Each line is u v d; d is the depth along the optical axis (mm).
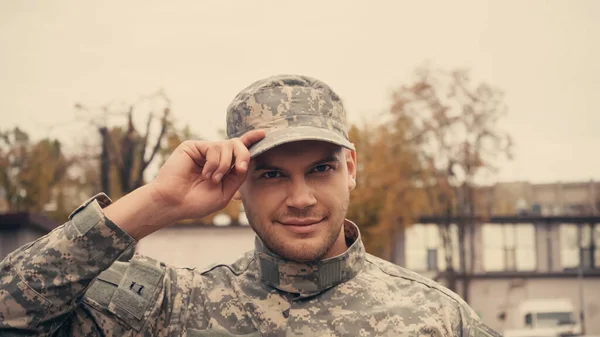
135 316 2629
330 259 2689
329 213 2604
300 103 2721
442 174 40344
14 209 42188
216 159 2590
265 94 2742
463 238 39438
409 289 2789
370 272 2834
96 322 2639
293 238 2590
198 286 2771
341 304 2680
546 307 28812
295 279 2680
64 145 33219
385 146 40812
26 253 2518
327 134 2576
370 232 39000
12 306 2465
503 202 47312
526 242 39906
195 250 25906
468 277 38406
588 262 39375
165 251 25891
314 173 2600
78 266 2504
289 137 2527
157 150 28203
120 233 2535
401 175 40156
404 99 41312
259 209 2617
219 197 2639
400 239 40375
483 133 40500
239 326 2656
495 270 39719
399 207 39781
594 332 38000
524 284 38375
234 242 26062
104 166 28875
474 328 2717
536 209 47094
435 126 40719
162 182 2604
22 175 42031
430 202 40469
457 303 2766
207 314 2691
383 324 2643
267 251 2715
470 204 40406
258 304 2682
